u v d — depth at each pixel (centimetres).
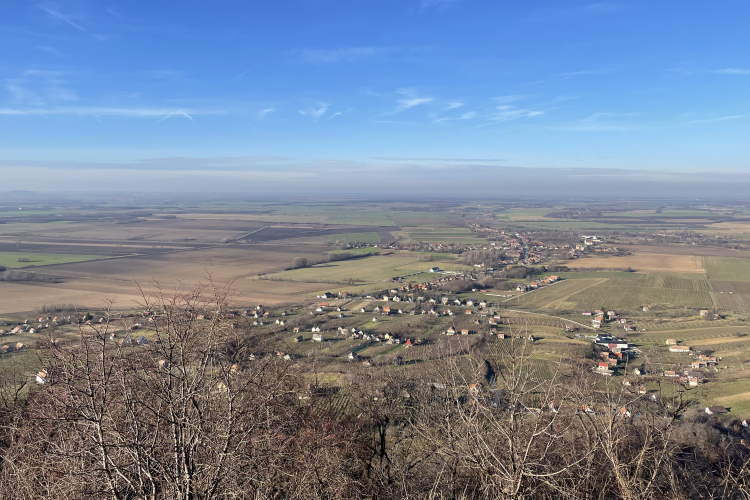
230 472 766
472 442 866
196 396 792
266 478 842
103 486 768
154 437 754
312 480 945
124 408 810
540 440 909
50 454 760
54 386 827
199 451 797
